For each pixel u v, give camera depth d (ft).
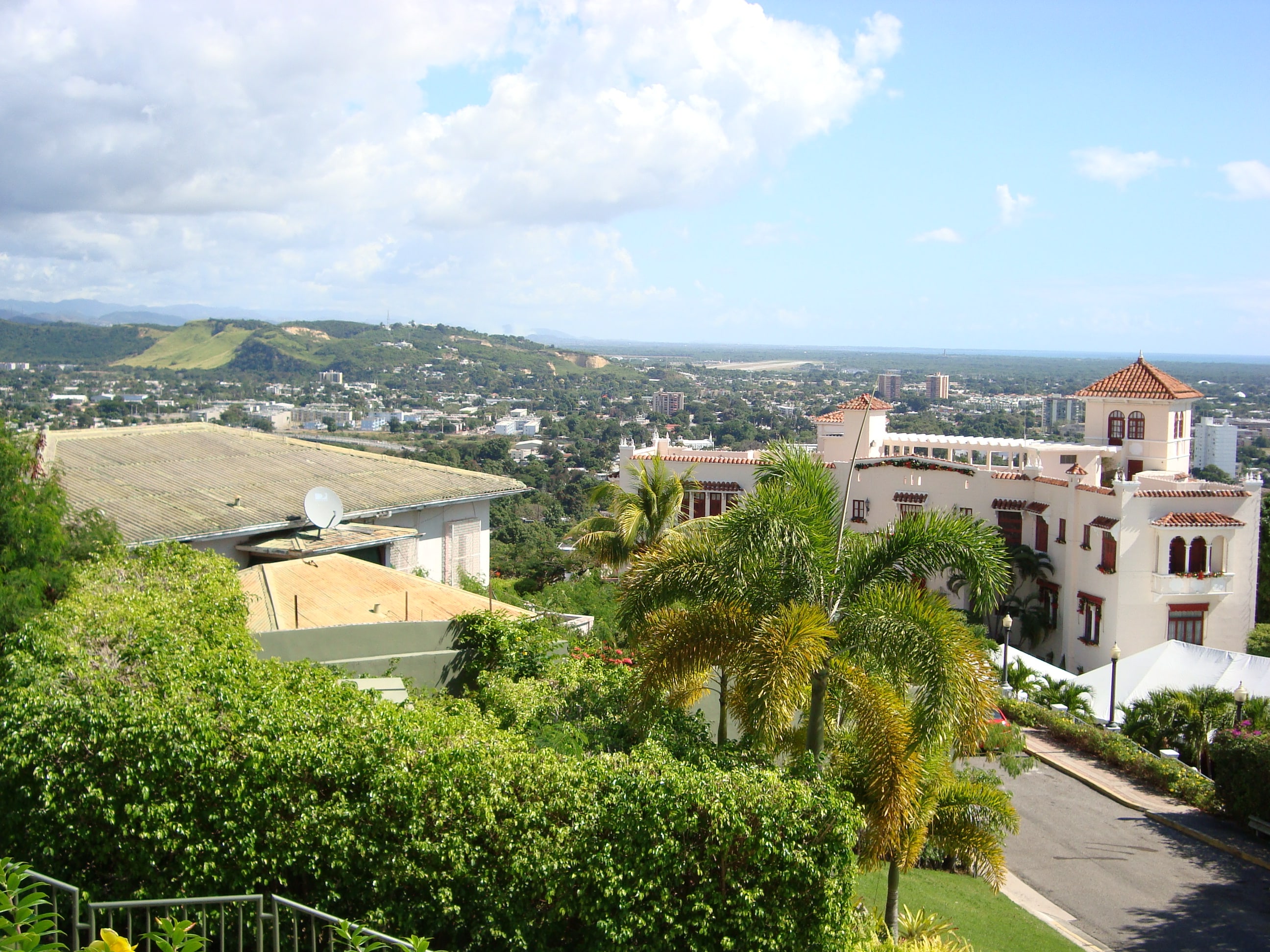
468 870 30.22
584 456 453.99
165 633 39.55
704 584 40.68
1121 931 50.55
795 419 548.72
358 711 32.73
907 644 38.14
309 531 79.87
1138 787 73.92
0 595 47.24
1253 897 55.06
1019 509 131.85
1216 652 91.20
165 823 30.58
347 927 22.91
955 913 50.85
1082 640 122.11
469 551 97.40
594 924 30.12
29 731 31.50
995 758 74.84
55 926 20.79
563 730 40.91
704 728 43.70
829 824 30.91
